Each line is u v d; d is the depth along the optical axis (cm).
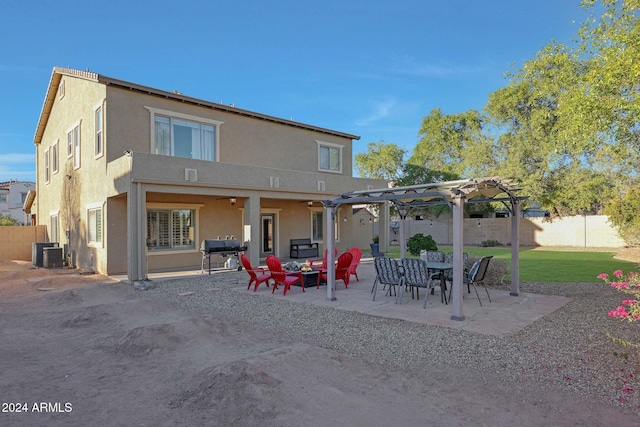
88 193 1612
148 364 552
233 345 634
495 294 1011
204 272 1511
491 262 1138
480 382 471
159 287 1202
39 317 869
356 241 2575
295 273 1130
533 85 2311
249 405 392
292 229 2112
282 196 1711
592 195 2370
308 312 850
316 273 1184
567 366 513
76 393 457
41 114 2209
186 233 1695
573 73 1250
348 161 2344
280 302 959
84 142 1653
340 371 498
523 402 415
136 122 1490
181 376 502
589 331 669
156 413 401
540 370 503
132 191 1269
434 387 457
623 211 1995
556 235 2634
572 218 2583
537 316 779
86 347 639
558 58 1255
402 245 1195
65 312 905
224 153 1755
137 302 929
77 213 1752
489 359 547
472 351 581
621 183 2125
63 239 1956
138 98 1498
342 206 2330
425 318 777
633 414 386
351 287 1174
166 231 1636
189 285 1230
